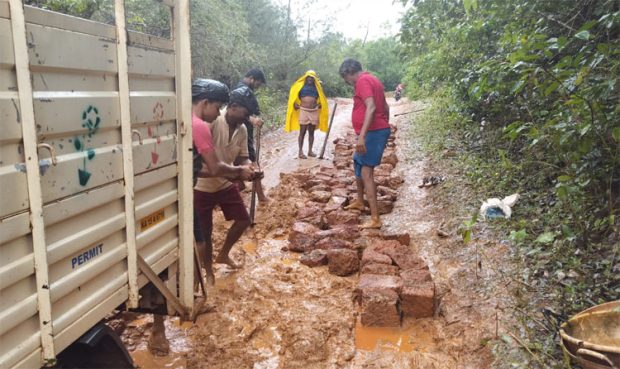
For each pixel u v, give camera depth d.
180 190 3.05
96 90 2.23
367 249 4.81
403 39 8.42
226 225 5.95
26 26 1.79
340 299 4.26
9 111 1.72
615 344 3.01
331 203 6.45
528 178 5.33
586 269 3.81
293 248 5.38
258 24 21.55
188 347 3.70
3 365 1.78
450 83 8.17
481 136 7.57
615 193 4.20
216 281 4.68
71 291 2.14
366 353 3.57
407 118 13.61
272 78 21.94
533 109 5.39
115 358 2.57
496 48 5.91
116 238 2.44
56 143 2.00
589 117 3.57
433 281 4.37
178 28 2.89
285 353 3.58
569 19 4.52
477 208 5.44
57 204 2.00
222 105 4.02
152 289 3.05
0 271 1.72
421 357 3.46
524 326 3.42
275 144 11.64
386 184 7.23
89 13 6.39
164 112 2.82
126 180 2.45
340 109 19.08
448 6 7.22
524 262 4.18
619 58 3.80
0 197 1.70
